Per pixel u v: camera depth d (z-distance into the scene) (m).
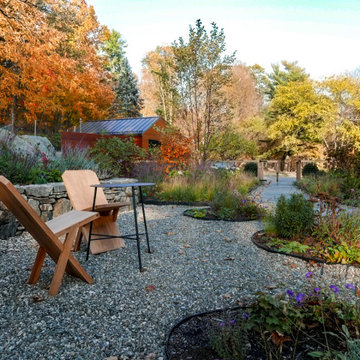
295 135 25.28
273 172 23.83
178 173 9.10
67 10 13.92
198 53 11.48
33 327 2.02
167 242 4.12
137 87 34.84
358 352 1.49
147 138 16.69
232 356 1.66
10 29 10.80
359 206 5.07
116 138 9.12
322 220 4.24
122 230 4.73
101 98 22.66
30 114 14.95
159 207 7.00
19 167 5.03
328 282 2.79
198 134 11.66
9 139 6.16
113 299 2.45
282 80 31.58
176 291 2.61
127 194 6.76
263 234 4.43
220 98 12.03
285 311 1.73
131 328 2.04
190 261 3.38
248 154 23.23
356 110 22.77
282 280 2.85
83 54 17.20
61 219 2.85
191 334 1.95
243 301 2.40
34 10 11.48
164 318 2.17
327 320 1.93
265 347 1.63
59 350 1.80
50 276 2.87
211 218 5.62
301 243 3.95
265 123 27.75
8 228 4.09
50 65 13.45
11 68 13.90
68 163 6.62
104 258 3.45
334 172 11.17
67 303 2.36
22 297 2.43
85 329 2.02
